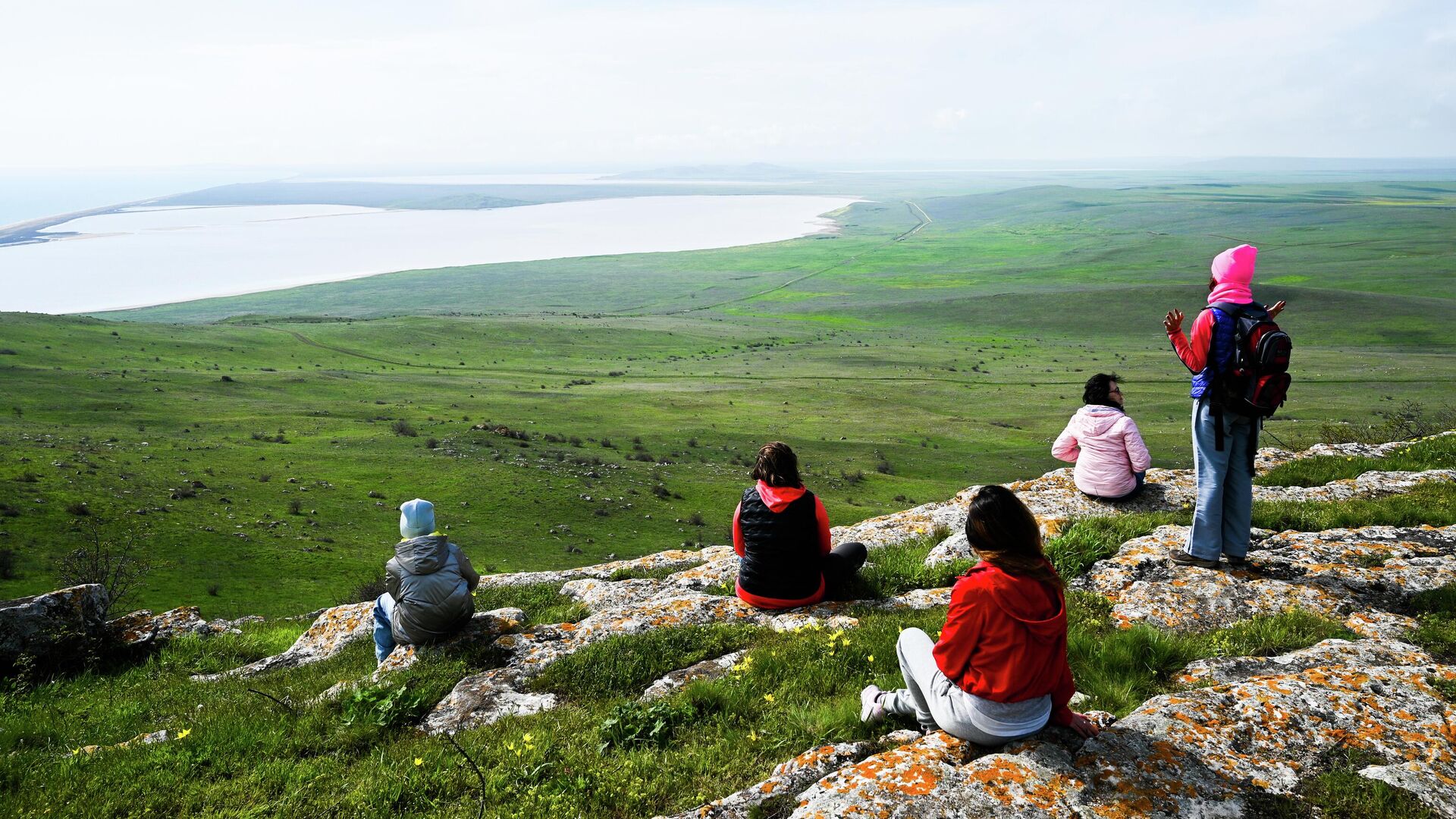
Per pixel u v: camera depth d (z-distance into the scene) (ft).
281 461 365.20
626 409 578.66
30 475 286.46
